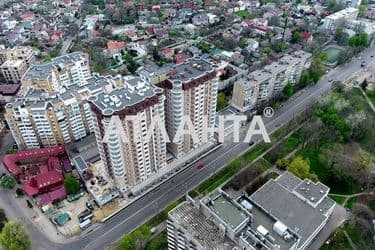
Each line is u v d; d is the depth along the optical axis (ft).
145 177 526.98
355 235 452.35
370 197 508.12
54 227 479.00
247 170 549.54
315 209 440.04
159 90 467.93
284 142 622.95
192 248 330.75
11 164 557.74
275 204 446.19
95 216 490.08
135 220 485.56
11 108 550.36
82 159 564.30
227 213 332.39
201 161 585.63
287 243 333.62
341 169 529.45
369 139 622.13
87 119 620.08
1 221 481.46
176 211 347.36
